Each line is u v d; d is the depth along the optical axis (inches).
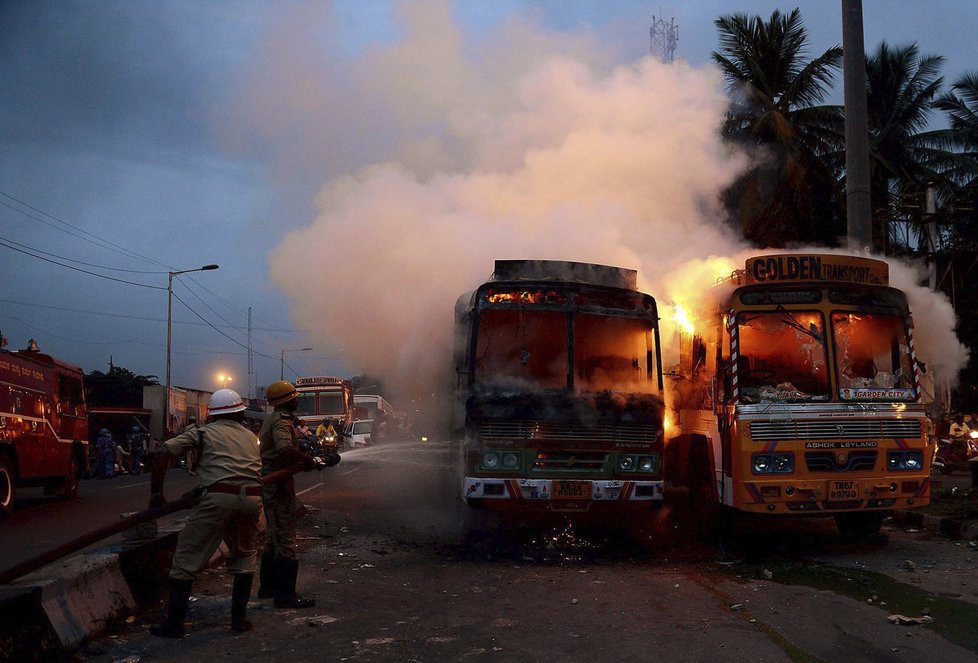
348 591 280.1
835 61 994.1
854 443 348.5
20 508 597.9
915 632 225.0
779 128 925.2
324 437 1051.9
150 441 1249.4
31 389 578.6
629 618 240.8
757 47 1043.9
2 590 196.2
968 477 746.8
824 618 240.4
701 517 397.4
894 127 1248.2
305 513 494.9
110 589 234.4
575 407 352.8
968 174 1231.5
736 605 256.2
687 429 424.2
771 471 345.1
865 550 367.9
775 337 361.1
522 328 371.9
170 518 491.2
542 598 269.1
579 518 410.9
